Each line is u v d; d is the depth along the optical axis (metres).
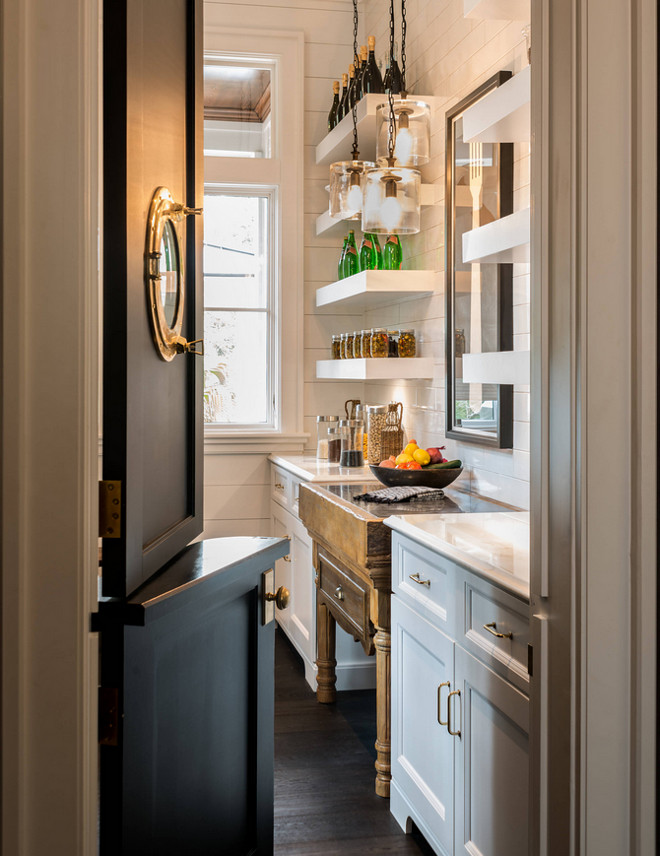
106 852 1.26
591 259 1.26
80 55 1.12
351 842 2.44
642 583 1.27
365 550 2.67
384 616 2.69
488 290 3.13
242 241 4.90
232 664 1.66
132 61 1.25
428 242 3.92
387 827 2.54
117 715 1.24
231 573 1.55
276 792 2.75
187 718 1.47
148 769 1.32
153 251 1.34
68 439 1.14
